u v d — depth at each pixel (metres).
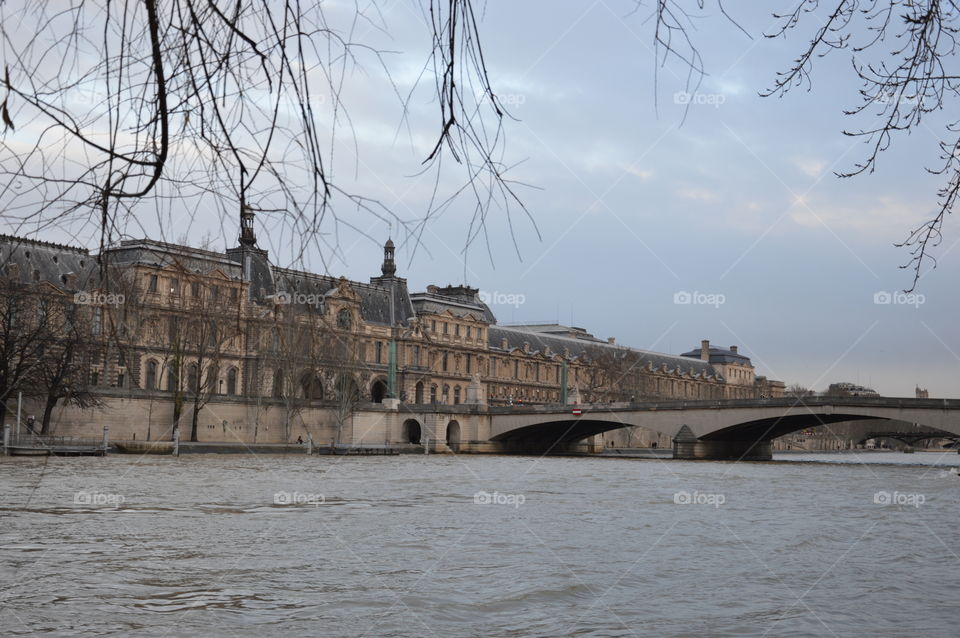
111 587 28.23
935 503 60.72
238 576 30.41
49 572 30.08
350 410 129.88
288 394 123.69
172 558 33.22
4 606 25.58
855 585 31.34
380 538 39.41
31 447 88.62
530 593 29.06
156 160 4.81
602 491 67.38
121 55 4.64
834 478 88.75
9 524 40.31
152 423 113.25
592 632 24.88
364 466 96.12
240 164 5.02
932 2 6.97
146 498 52.41
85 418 106.56
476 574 31.91
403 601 27.59
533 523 45.91
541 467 103.44
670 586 30.77
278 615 25.64
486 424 153.00
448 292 193.75
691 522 47.72
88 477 65.38
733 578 32.31
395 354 154.25
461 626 25.20
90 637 22.91
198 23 4.77
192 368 122.81
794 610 27.58
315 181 5.14
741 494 66.69
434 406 146.00
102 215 4.95
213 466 84.94
